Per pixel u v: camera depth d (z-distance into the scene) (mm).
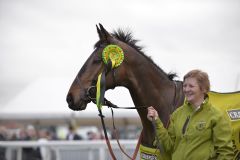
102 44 5570
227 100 5449
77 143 10008
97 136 13492
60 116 16203
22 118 16344
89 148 9992
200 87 4516
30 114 16328
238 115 5371
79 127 19047
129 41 5734
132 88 5562
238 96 5477
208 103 4496
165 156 4789
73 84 5484
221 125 4406
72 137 12938
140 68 5547
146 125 5516
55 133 20484
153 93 5559
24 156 10031
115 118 16469
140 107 5551
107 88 5504
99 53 5523
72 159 10023
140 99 5562
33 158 10047
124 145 9852
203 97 4551
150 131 5477
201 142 4434
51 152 10078
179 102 5602
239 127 5332
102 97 5348
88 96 5434
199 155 4418
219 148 4383
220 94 5500
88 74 5473
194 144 4441
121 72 5488
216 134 4395
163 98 5586
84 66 5531
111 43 5559
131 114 15961
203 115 4477
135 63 5539
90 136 13625
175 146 4633
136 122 16891
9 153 10039
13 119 16453
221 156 4367
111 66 5426
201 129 4438
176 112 4727
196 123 4473
